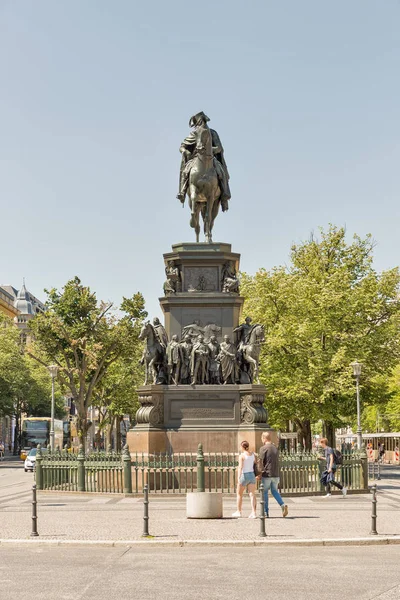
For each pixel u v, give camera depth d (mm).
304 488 29203
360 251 57031
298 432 56688
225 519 20359
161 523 19516
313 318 51750
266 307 53156
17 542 16484
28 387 108625
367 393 54219
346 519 20453
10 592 11492
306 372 50062
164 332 29797
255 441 27766
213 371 29078
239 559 14516
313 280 52625
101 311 62656
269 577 12703
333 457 28359
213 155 31484
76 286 62719
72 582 12289
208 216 30938
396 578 12586
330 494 28328
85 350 60219
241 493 20812
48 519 20672
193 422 28484
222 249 30391
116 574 12992
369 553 15258
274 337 50438
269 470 20688
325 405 51406
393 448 84000
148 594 11367
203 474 26078
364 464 30891
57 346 62625
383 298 53281
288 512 22344
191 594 11375
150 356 29328
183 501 25469
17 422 121062
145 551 15562
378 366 52750
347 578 12594
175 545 16250
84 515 21578
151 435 28109
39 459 30188
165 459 28109
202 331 29469
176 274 29922
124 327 61844
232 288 29781
